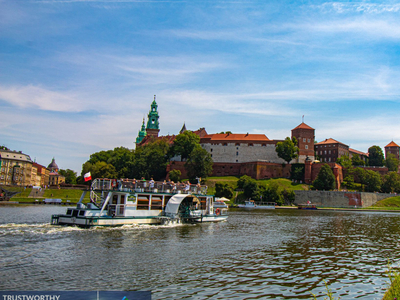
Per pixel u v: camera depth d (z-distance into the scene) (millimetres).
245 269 23016
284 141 159125
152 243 31172
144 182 44875
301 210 105250
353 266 24688
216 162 162375
